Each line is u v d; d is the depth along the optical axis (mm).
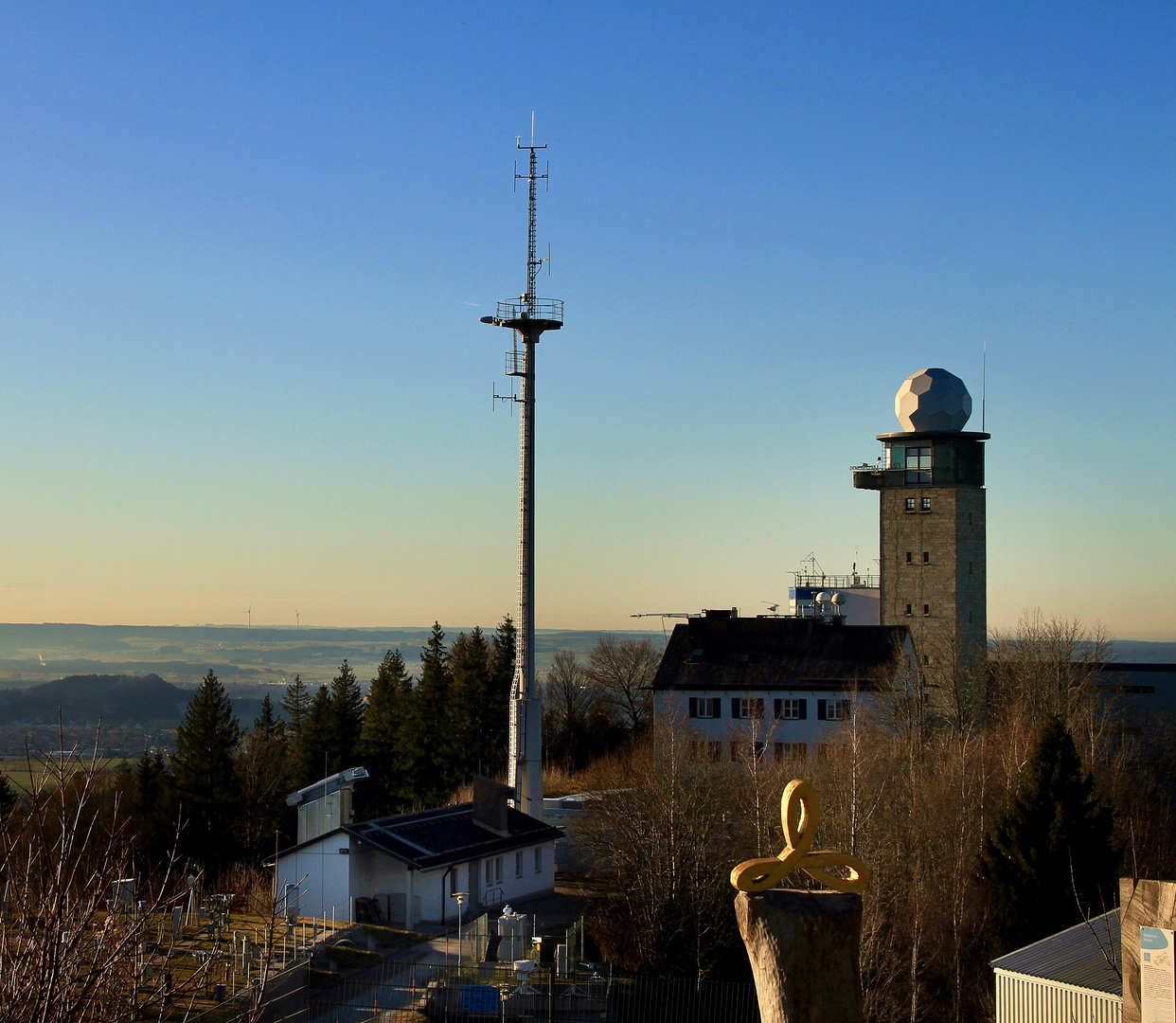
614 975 49312
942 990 50938
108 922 14062
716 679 105062
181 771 77625
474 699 108812
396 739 106438
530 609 72188
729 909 53312
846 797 60094
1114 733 85312
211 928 34500
